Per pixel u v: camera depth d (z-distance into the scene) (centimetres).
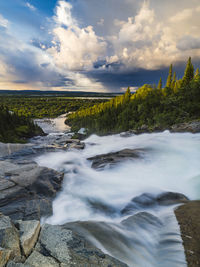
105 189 848
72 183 938
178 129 2631
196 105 3975
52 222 591
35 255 324
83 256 343
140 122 6041
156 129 3803
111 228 497
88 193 810
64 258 327
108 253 388
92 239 427
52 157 1598
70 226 501
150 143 1838
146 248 418
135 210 637
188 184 823
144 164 1202
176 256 380
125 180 955
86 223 530
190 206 588
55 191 792
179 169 1066
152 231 478
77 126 10369
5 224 360
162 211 596
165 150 1505
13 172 909
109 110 9231
